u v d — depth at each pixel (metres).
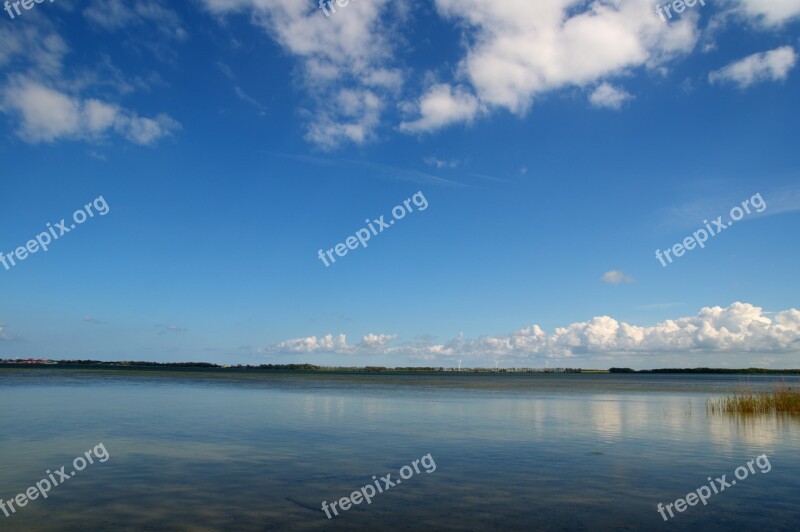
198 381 93.75
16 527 12.70
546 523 13.34
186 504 14.62
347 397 55.31
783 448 24.23
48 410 37.06
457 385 98.31
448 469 19.36
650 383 129.25
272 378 129.75
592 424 32.88
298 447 23.67
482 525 13.13
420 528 12.87
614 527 13.09
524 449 23.58
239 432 27.95
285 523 13.10
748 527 13.20
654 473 18.91
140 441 24.67
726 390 83.12
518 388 85.38
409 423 32.62
